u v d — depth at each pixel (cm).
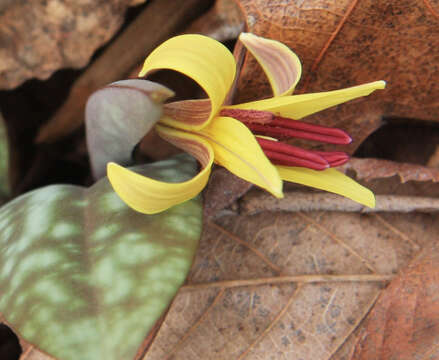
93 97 17
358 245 19
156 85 17
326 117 20
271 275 19
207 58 16
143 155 22
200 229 17
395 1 18
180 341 18
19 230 18
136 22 21
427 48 19
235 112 17
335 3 18
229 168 17
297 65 17
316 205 19
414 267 19
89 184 23
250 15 18
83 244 17
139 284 17
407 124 21
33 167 23
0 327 20
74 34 21
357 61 19
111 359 16
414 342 18
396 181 20
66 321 16
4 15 21
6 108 23
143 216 17
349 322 19
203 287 19
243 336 18
